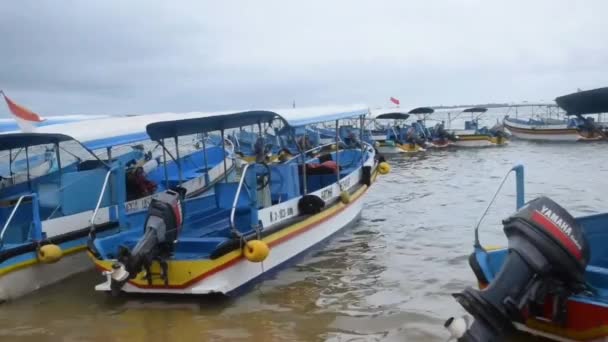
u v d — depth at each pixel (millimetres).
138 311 8977
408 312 8609
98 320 8664
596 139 36469
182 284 8930
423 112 36219
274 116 10969
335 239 13047
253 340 7758
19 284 9875
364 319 8414
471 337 5746
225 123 11281
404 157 32344
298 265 11117
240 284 9469
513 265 6090
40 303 9516
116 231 11656
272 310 8852
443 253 11766
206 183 15992
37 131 11297
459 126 56938
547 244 6035
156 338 7918
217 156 19062
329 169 13789
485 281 7316
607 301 6273
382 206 17266
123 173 11102
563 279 6195
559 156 30234
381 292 9562
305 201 11492
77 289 10188
